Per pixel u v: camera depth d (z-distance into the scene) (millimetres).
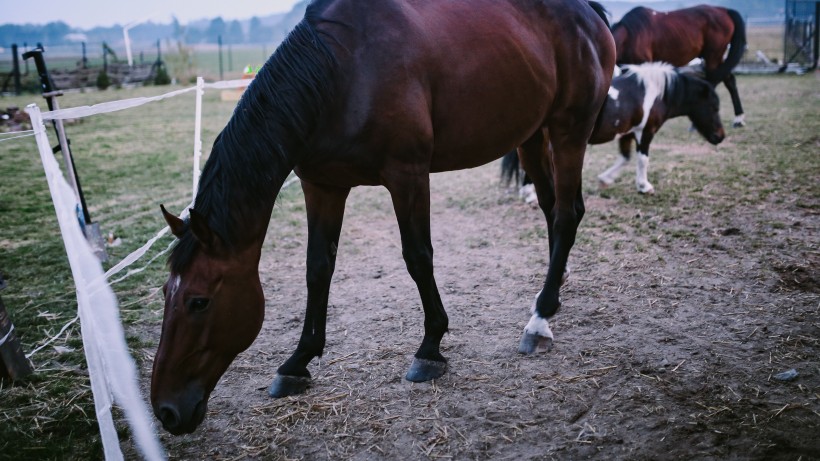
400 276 3971
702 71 8898
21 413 2527
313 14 2291
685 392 2418
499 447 2166
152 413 2527
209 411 2502
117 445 2027
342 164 2311
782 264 3645
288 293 3793
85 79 21516
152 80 22359
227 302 2004
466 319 3252
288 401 2535
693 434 2148
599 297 3408
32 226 5328
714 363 2621
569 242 3037
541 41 2820
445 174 7102
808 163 6059
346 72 2229
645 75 5199
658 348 2793
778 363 2588
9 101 15773
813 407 2252
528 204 5496
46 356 3039
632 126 5215
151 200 6168
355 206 5805
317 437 2287
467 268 4035
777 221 4449
